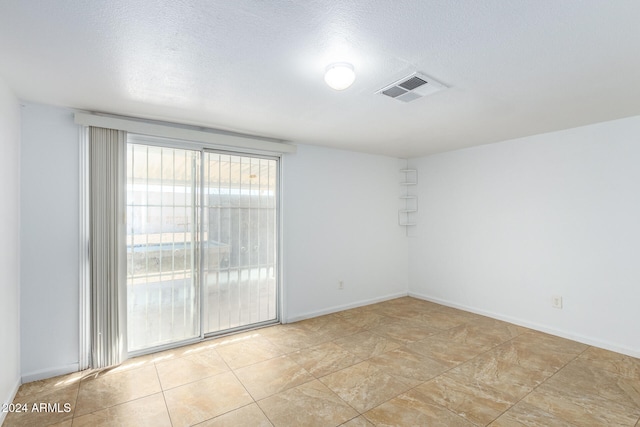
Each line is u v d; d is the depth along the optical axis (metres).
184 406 2.21
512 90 2.33
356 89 2.31
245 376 2.62
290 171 3.98
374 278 4.82
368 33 1.60
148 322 3.13
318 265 4.22
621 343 3.03
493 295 4.08
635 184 2.96
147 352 3.06
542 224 3.61
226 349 3.16
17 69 1.98
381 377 2.60
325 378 2.59
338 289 4.42
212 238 3.50
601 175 3.16
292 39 1.66
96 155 2.76
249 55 1.82
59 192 2.65
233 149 3.58
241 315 3.69
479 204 4.23
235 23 1.51
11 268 2.28
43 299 2.58
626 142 3.00
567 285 3.40
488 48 1.75
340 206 4.45
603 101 2.57
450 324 3.86
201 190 3.41
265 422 2.04
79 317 2.72
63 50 1.76
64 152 2.68
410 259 5.20
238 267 3.67
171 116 2.94
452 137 3.76
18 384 2.41
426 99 2.51
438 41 1.68
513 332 3.58
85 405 2.22
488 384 2.48
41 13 1.42
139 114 2.87
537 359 2.91
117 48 1.74
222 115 2.91
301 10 1.41
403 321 3.98
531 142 3.70
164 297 3.21
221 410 2.17
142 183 3.10
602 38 1.65
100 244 2.77
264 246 3.87
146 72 2.04
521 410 2.15
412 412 2.14
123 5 1.37
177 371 2.71
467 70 2.02
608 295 3.12
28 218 2.52
